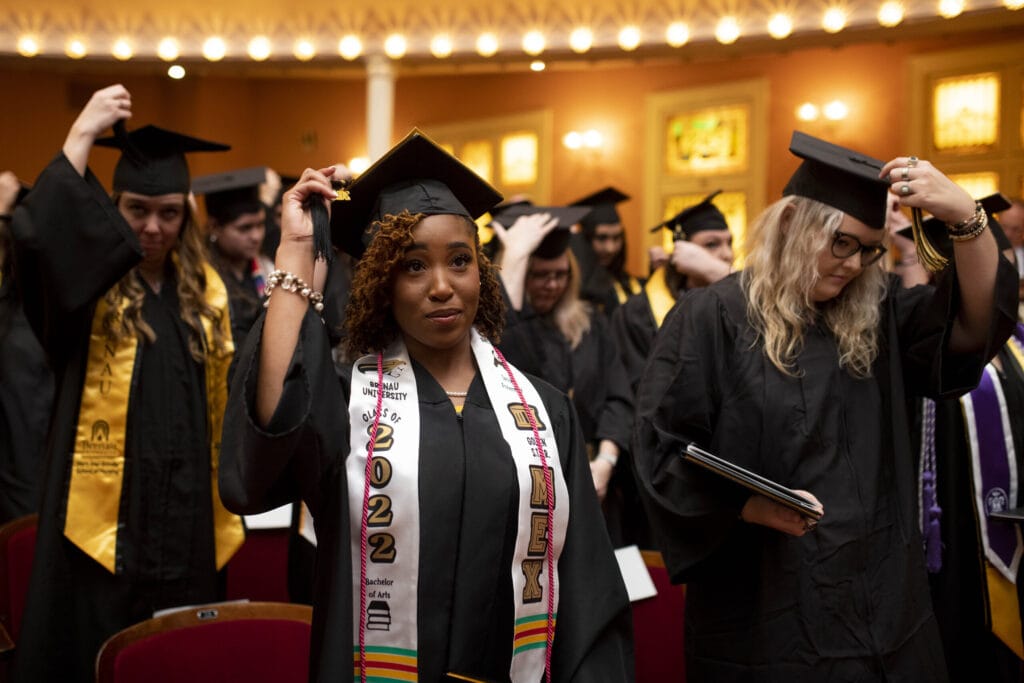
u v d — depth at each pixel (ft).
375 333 6.21
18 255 8.99
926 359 8.04
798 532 7.47
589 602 6.19
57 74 38.81
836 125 30.04
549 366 13.10
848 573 7.65
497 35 28.84
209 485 10.47
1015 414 10.30
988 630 10.12
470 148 39.86
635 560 9.65
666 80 34.37
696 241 15.39
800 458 7.82
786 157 31.30
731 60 32.58
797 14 25.39
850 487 7.77
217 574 10.66
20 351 14.38
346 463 5.85
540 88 37.40
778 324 8.06
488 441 6.06
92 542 9.71
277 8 30.17
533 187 37.68
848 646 7.57
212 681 8.05
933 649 7.77
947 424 10.51
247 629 8.27
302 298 5.79
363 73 31.45
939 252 7.72
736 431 7.99
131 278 10.27
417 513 5.75
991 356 7.55
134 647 7.81
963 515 10.42
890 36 25.05
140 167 9.95
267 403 5.49
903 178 7.30
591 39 27.91
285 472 5.76
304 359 5.63
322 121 42.78
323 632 5.58
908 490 7.90
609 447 13.24
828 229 7.80
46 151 38.78
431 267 5.96
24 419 14.33
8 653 8.35
